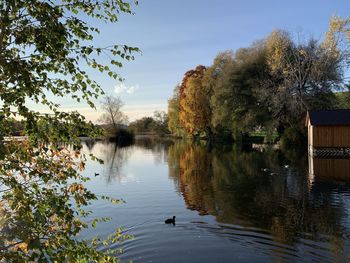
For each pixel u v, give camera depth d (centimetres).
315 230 1369
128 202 1844
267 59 4928
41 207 447
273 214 1596
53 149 467
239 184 2323
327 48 4728
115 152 4934
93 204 1778
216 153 4359
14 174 473
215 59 6372
